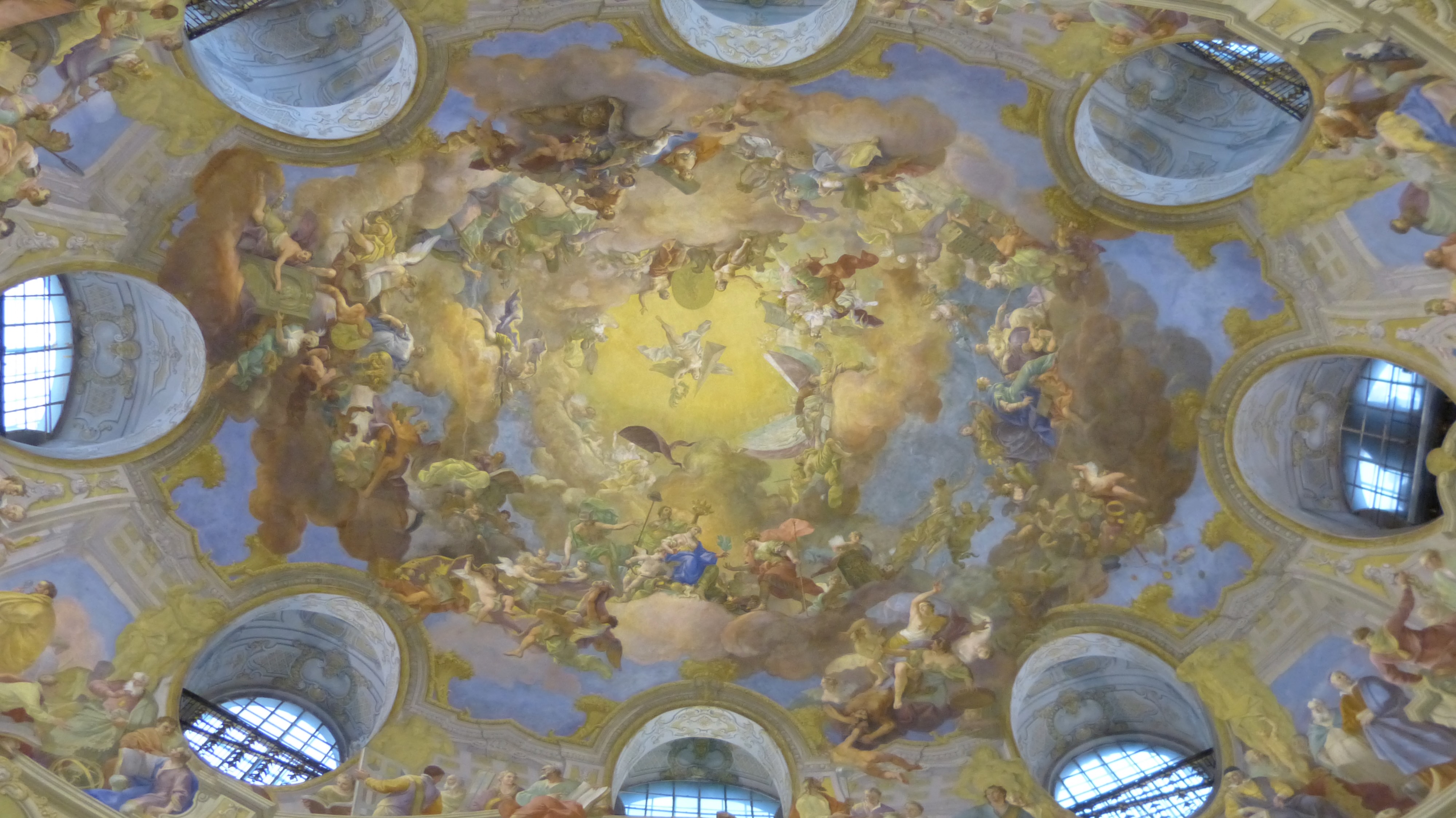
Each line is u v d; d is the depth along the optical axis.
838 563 21.12
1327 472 19.28
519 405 21.12
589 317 21.16
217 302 18.78
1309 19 14.71
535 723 19.83
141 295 18.75
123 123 17.11
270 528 19.48
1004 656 20.16
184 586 18.78
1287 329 18.53
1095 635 19.89
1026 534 20.47
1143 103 19.44
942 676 20.20
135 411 19.03
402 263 19.84
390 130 18.64
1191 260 18.81
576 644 20.52
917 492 21.11
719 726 20.45
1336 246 17.62
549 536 21.02
